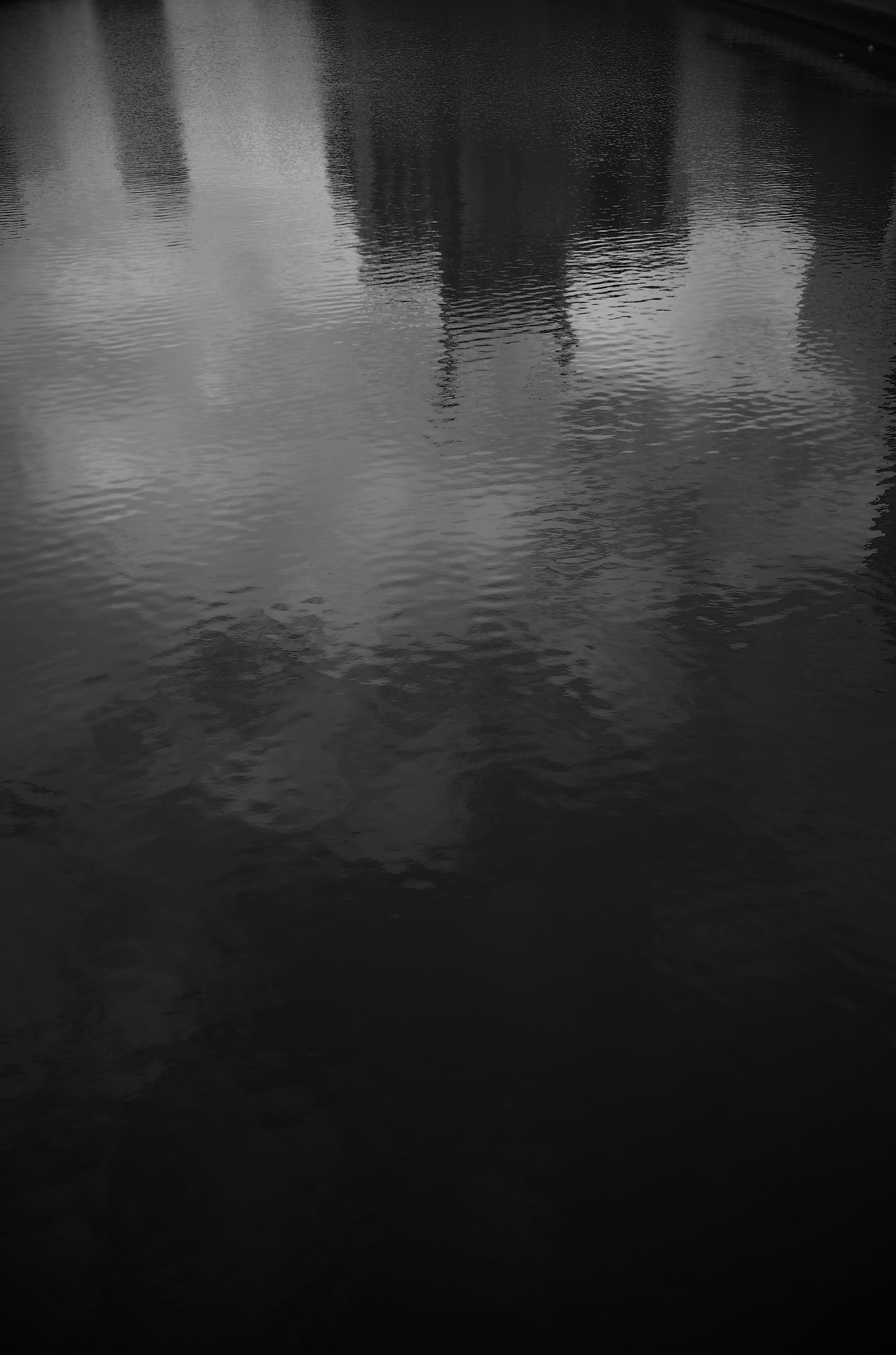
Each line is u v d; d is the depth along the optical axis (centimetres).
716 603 296
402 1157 170
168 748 253
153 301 554
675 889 213
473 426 404
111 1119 177
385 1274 156
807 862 217
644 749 247
